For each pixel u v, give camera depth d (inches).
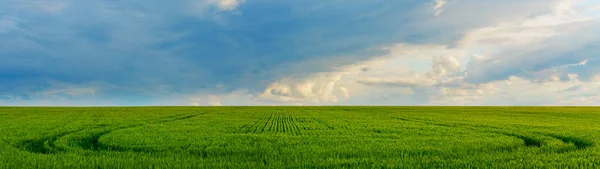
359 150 538.9
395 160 454.6
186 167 410.6
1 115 1737.2
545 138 715.4
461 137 732.7
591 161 442.6
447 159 456.8
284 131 907.4
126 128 954.7
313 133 833.5
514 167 408.2
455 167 412.5
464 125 1111.6
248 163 430.6
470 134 796.6
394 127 1010.7
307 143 626.5
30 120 1343.5
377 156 498.0
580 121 1342.3
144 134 777.6
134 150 573.0
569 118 1558.8
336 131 885.2
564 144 613.9
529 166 413.7
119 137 705.0
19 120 1342.3
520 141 660.1
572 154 498.9
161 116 1662.2
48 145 634.8
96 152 525.3
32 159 449.4
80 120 1338.6
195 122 1224.2
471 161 442.0
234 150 539.5
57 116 1651.1
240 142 636.7
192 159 464.1
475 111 2442.2
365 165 423.5
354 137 729.0
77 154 505.0
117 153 517.7
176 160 449.4
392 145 593.9
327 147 570.9
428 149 549.6
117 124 1131.3
